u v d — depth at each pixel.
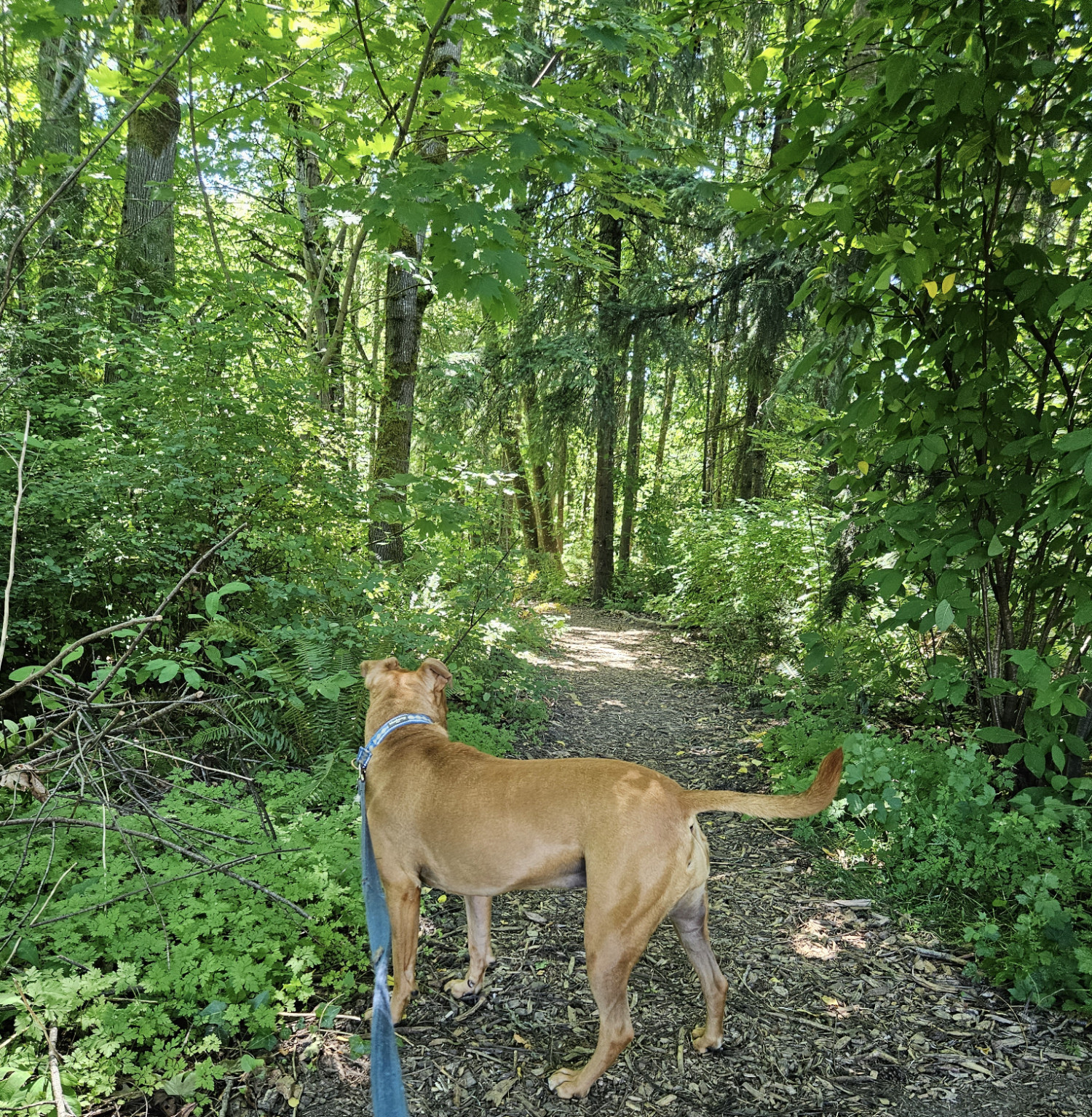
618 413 14.98
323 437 5.69
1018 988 2.75
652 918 2.25
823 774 2.24
